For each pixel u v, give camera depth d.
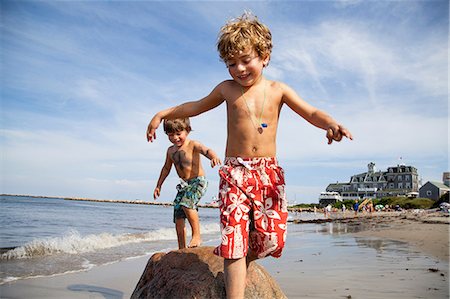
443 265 5.31
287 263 5.71
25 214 20.20
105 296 3.91
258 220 2.75
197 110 3.09
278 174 2.85
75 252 6.90
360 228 16.09
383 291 3.79
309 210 72.62
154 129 3.03
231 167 2.84
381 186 82.75
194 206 4.31
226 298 2.79
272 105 2.90
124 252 7.20
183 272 3.20
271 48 2.95
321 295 3.66
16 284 4.30
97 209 33.94
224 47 2.80
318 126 2.75
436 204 52.09
